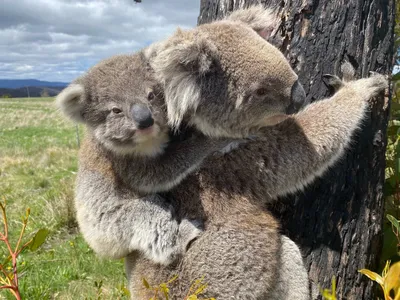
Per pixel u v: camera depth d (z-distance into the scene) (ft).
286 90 1.54
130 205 1.68
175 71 1.54
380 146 1.78
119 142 1.66
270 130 1.67
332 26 1.70
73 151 8.62
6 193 5.57
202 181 1.63
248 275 1.55
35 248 1.23
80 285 2.96
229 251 1.56
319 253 1.73
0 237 1.26
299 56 1.73
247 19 1.74
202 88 1.58
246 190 1.62
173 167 1.63
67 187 5.06
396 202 1.96
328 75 1.71
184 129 1.70
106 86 1.75
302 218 1.75
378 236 1.81
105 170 1.75
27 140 11.89
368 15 1.70
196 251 1.58
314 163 1.68
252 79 1.53
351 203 1.73
